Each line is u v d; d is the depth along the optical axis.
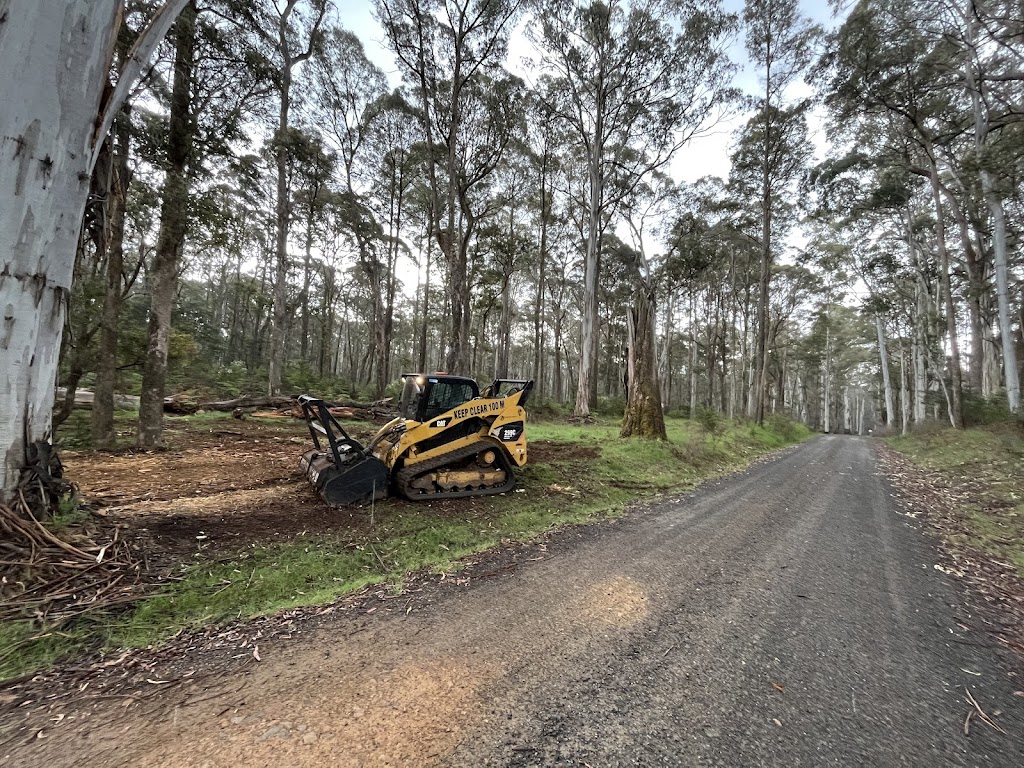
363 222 26.64
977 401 20.30
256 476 7.11
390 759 1.84
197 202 8.84
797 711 2.23
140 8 7.32
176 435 11.02
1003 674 2.62
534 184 28.75
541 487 7.29
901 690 2.43
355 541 4.55
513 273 36.75
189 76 8.69
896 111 17.16
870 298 28.62
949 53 14.71
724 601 3.49
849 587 3.84
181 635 2.83
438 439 6.49
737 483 8.72
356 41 21.05
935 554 4.80
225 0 9.02
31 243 3.48
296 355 50.69
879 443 23.62
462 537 4.84
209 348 34.66
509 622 3.07
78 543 3.64
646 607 3.34
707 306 38.31
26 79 3.36
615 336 45.03
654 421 12.55
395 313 51.28
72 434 9.70
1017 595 3.76
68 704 2.18
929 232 25.12
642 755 1.90
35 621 2.79
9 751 1.87
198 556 3.95
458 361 16.44
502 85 18.48
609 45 19.75
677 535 5.16
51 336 3.70
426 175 24.25
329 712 2.14
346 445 6.72
